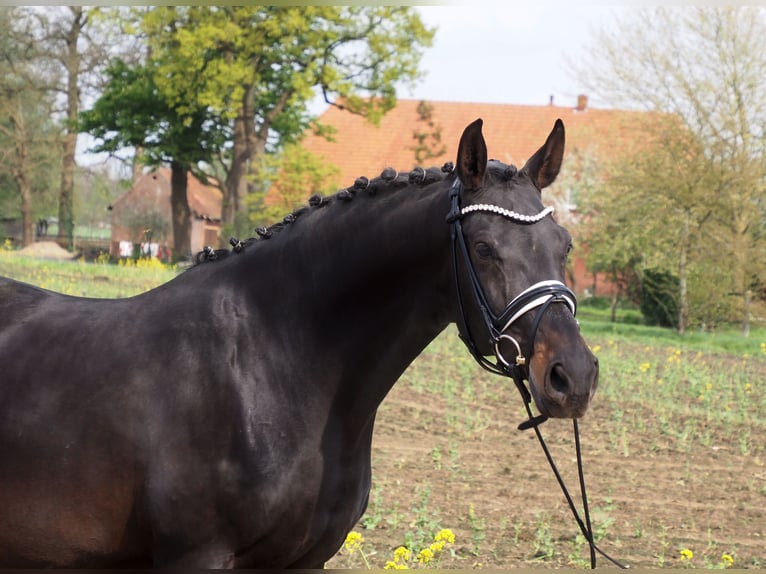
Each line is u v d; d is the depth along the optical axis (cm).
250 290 324
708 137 2278
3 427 311
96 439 305
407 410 1029
